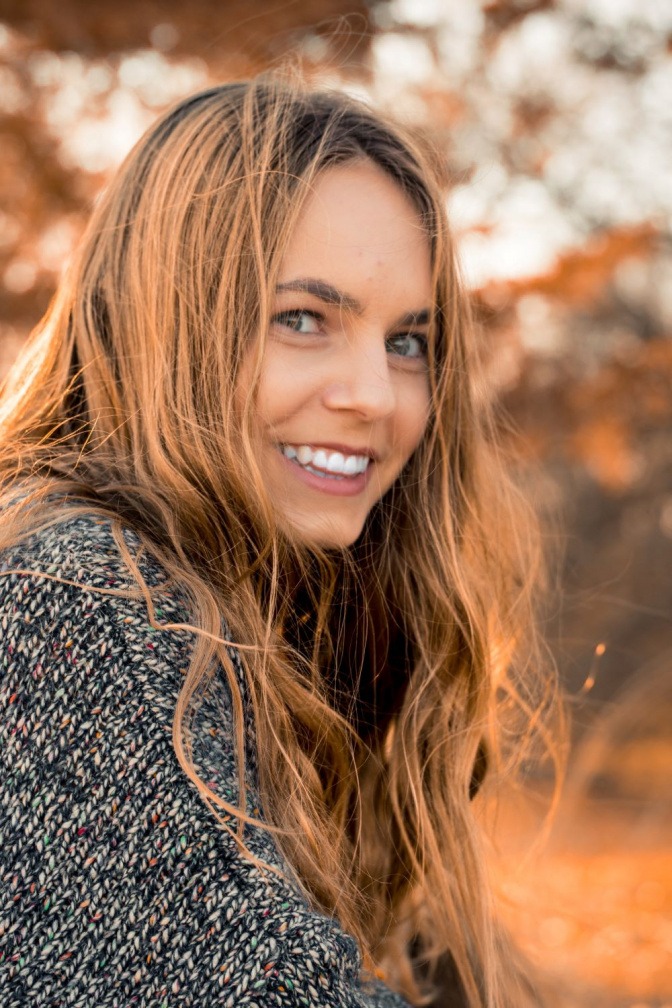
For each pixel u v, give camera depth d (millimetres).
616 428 5555
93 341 1368
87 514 1108
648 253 5250
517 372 5328
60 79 4801
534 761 1982
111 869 927
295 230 1307
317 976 903
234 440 1300
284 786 1168
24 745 960
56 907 921
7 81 4801
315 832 1172
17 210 4793
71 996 897
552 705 1887
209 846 938
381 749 1603
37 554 1038
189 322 1308
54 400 1388
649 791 6977
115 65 4754
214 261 1314
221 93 1429
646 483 8961
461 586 1636
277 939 912
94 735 958
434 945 1588
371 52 4617
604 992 3451
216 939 907
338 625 1511
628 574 10344
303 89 1441
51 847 933
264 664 1183
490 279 4816
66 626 990
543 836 1918
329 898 1160
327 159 1338
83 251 1447
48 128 4789
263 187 1312
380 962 1494
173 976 897
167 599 1053
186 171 1348
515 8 5172
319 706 1269
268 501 1269
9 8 4594
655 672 8836
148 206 1370
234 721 1077
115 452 1312
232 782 998
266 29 4637
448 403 1605
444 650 1627
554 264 4953
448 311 1483
